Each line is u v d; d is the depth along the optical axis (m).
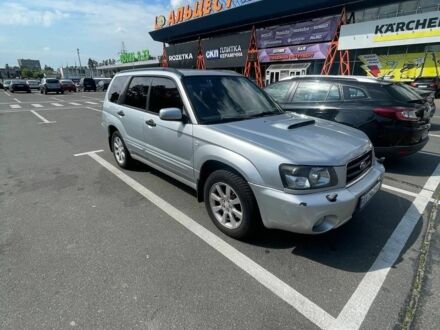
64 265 2.66
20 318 2.08
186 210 3.71
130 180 4.75
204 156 3.09
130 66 67.19
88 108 16.61
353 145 2.88
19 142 7.71
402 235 3.12
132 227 3.32
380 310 2.16
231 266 2.65
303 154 2.54
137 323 2.04
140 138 4.36
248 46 27.27
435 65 17.02
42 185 4.58
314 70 23.14
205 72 3.90
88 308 2.17
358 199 2.62
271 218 2.61
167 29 36.59
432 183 4.59
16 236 3.13
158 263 2.69
